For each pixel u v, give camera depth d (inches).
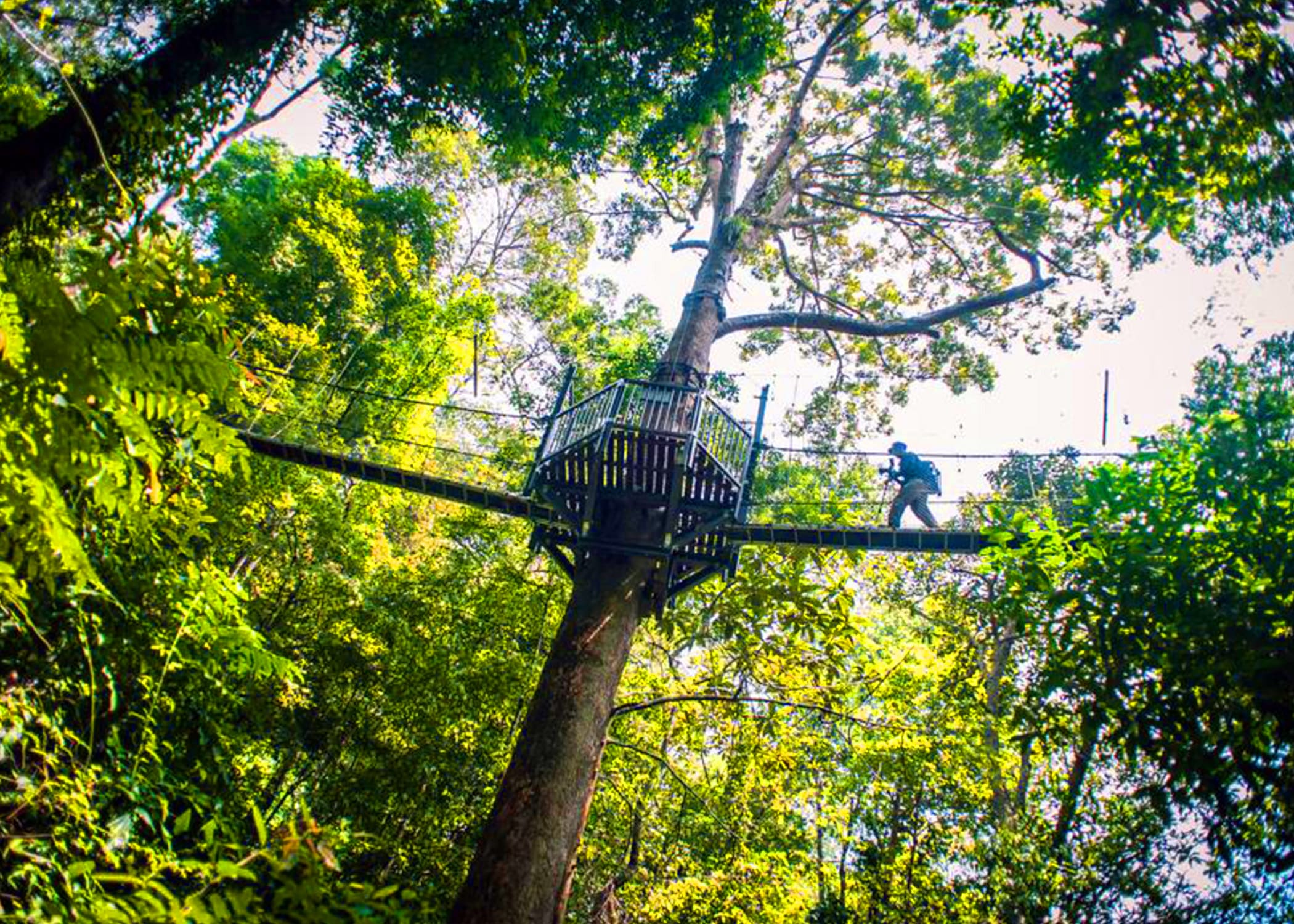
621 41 483.5
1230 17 399.2
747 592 515.5
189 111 358.9
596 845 565.9
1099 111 427.2
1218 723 238.2
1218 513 250.8
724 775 639.1
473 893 305.6
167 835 175.0
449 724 503.8
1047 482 449.4
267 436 446.0
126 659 222.4
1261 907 316.5
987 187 730.8
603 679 370.0
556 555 430.6
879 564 692.7
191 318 105.1
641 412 391.2
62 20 346.0
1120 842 521.0
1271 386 261.1
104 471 101.8
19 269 95.0
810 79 706.2
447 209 1037.8
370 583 601.0
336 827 424.5
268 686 461.4
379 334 879.1
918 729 570.6
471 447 967.0
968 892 540.7
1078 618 269.9
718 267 593.0
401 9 429.4
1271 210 449.1
